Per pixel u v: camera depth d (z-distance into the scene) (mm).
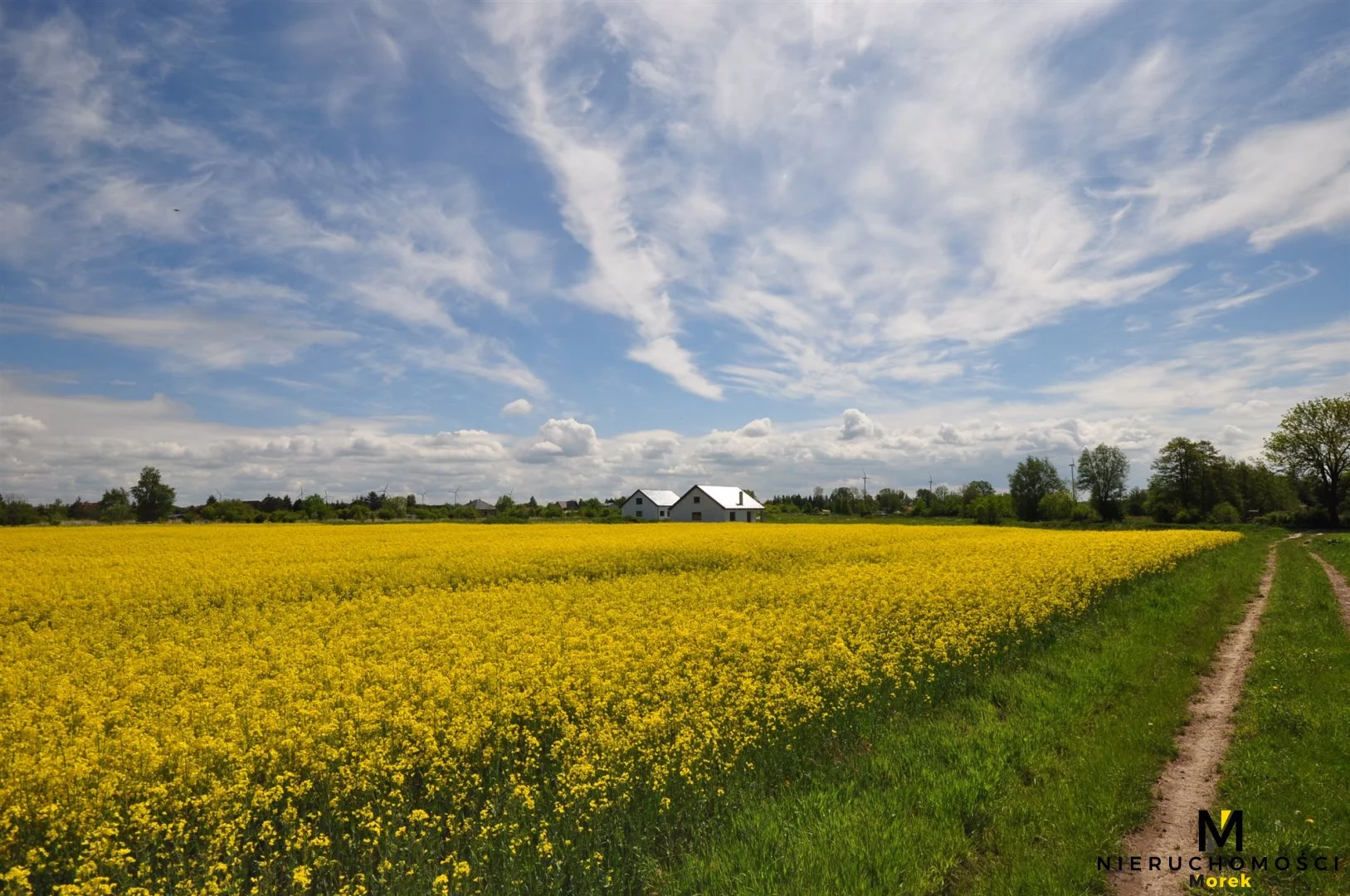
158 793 5992
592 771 6504
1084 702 9523
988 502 85000
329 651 10906
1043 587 16422
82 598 16188
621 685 9250
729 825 6305
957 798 6629
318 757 6930
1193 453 80625
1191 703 9742
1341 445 64188
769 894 5121
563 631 12359
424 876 5227
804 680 9820
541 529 41188
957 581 16812
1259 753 7539
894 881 5324
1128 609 16547
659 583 17953
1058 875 5391
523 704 8289
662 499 95625
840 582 16656
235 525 45562
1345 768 7027
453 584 19406
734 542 29109
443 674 9656
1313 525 65062
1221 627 14633
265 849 5938
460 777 6824
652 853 6055
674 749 7133
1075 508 87250
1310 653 11578
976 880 5480
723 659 10930
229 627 13297
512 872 5379
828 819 6152
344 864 5703
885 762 7496
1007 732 8234
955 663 10961
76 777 6172
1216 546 34219
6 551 26141
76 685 9555
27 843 5707
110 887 4965
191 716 7883
